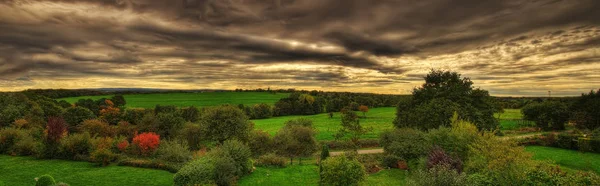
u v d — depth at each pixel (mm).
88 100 105375
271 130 81375
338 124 94125
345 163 29641
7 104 75188
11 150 45438
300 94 149125
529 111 81562
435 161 30219
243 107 119375
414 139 40531
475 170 28297
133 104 128375
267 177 35219
